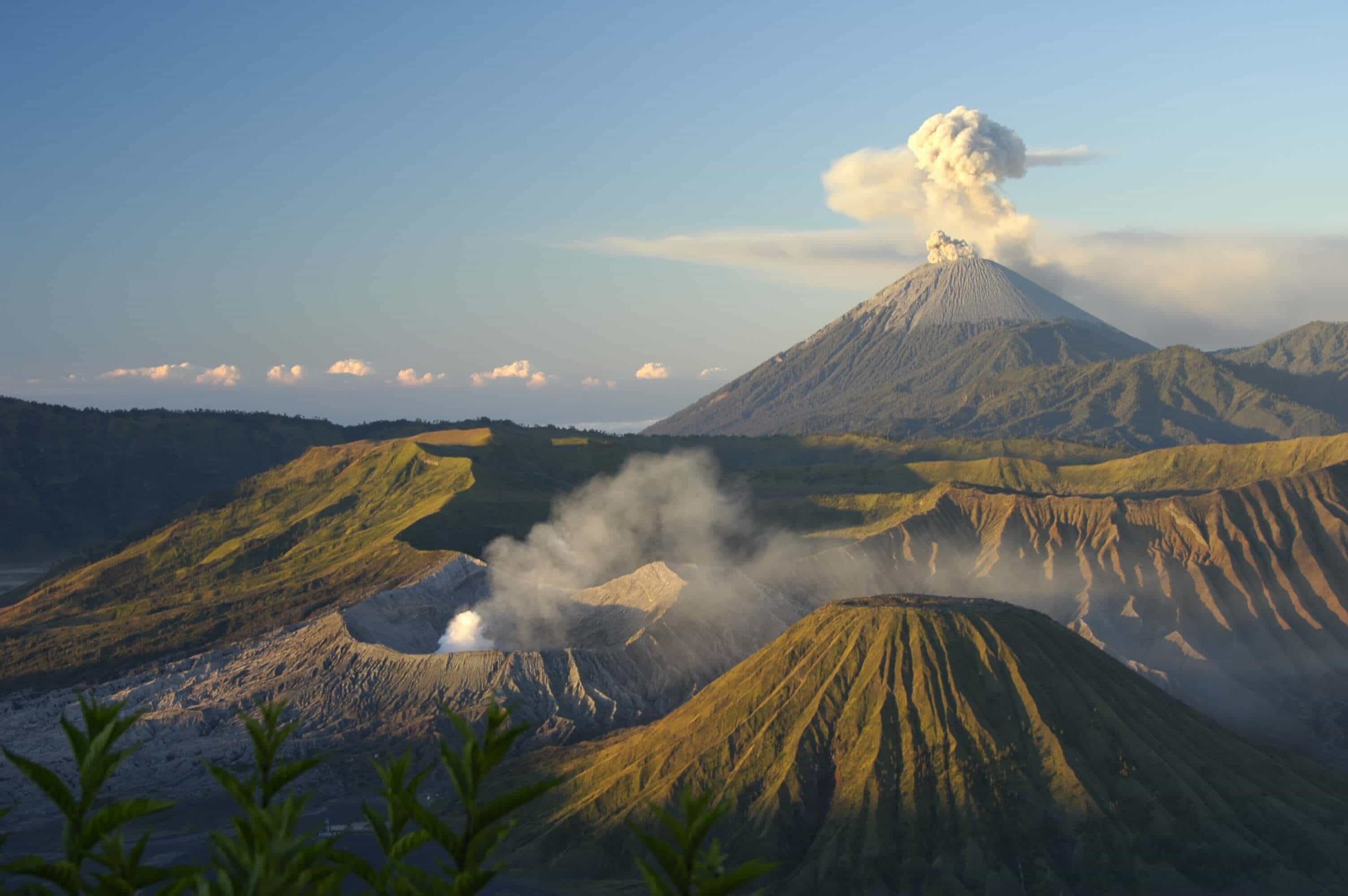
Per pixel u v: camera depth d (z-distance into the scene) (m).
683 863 15.73
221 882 16.69
